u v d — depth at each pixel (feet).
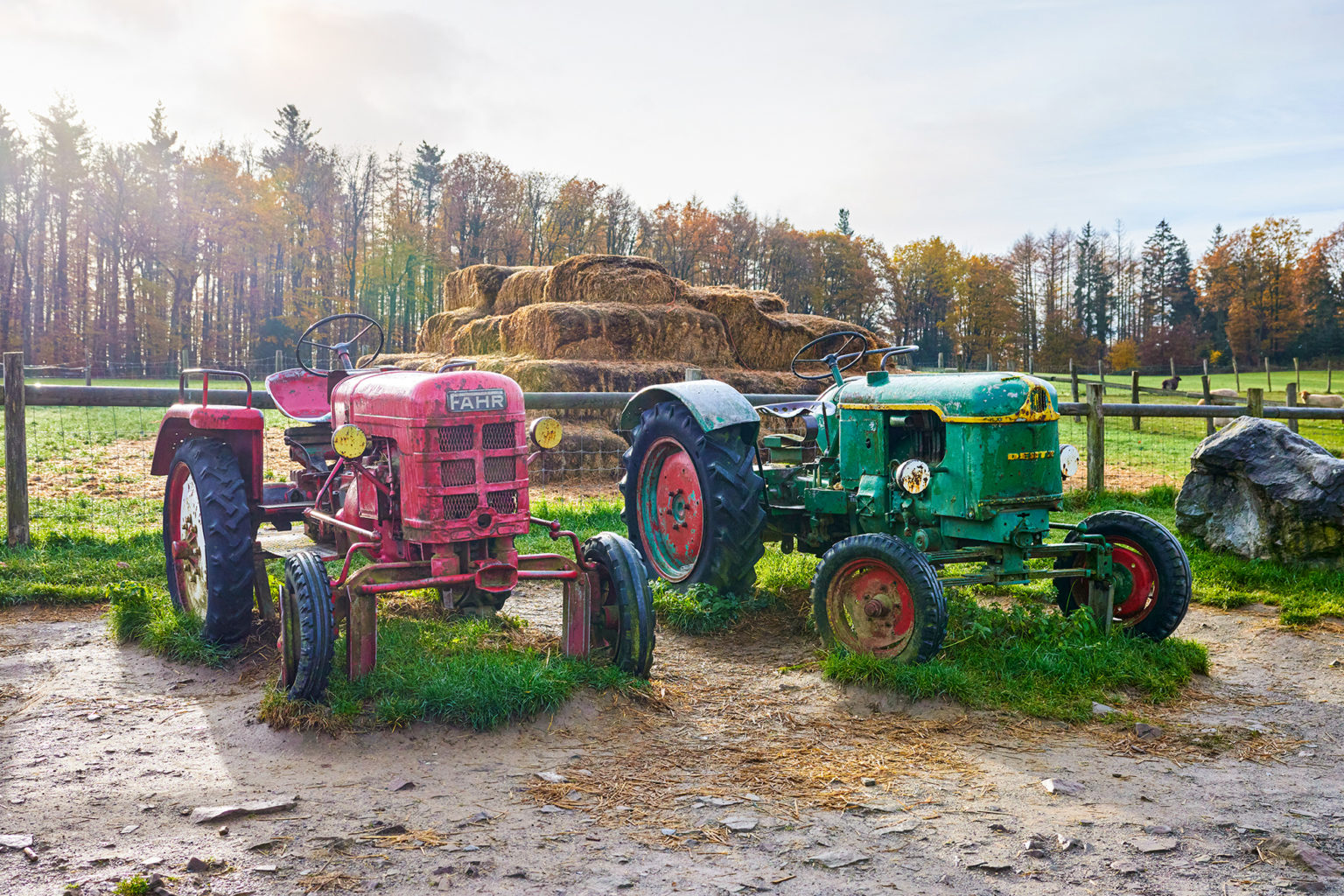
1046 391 15.02
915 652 14.01
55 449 47.50
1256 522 23.67
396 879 8.14
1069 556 16.88
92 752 11.18
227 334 175.73
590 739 11.92
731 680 14.75
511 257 173.68
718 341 52.54
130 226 152.66
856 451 17.02
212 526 14.64
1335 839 9.39
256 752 11.22
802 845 9.05
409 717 11.87
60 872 8.12
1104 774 11.10
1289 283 215.51
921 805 10.09
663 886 8.16
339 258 170.30
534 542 23.84
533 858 8.61
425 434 12.73
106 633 16.76
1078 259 254.68
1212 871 8.66
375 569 12.64
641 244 192.75
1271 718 13.42
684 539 19.66
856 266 206.90
